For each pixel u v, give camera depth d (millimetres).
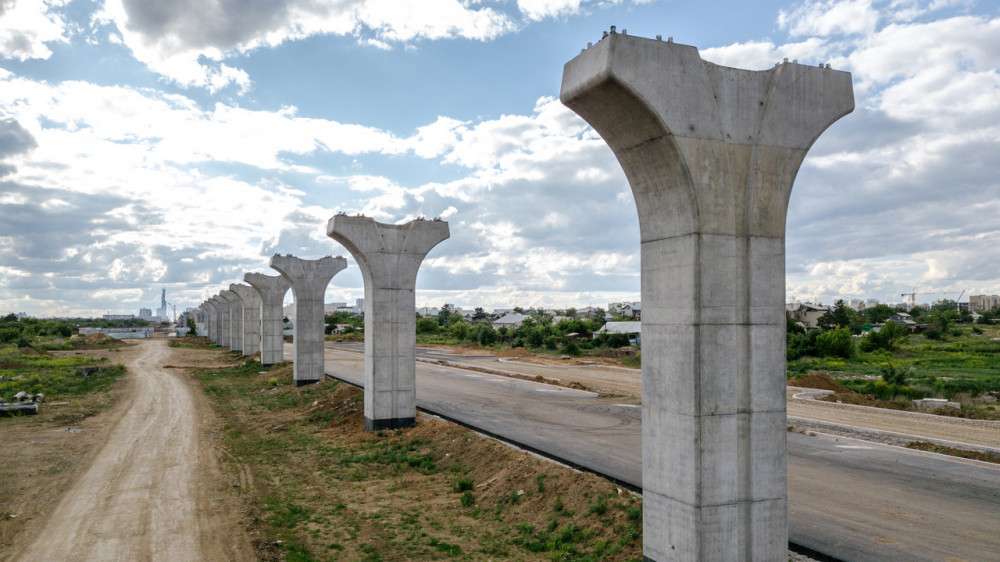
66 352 57281
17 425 20844
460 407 21344
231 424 21281
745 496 7344
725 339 7266
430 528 10711
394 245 18266
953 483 11672
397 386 18375
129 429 20250
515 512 11016
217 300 68062
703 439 7094
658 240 7719
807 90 7809
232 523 11078
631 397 24031
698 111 7145
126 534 10547
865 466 13023
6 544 10109
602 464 12758
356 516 11438
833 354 43781
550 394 25078
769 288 7570
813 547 8492
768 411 7480
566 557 8953
